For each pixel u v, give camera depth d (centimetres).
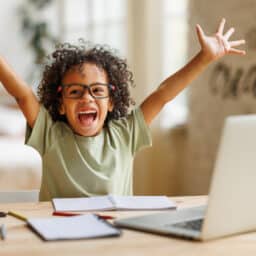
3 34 527
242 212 110
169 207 137
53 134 160
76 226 114
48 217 126
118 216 127
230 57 318
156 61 384
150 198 145
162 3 384
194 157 362
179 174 382
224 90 325
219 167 102
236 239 109
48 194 161
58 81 163
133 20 390
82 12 505
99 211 132
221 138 100
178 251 101
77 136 161
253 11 297
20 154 352
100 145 163
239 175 105
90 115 161
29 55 530
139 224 116
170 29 389
